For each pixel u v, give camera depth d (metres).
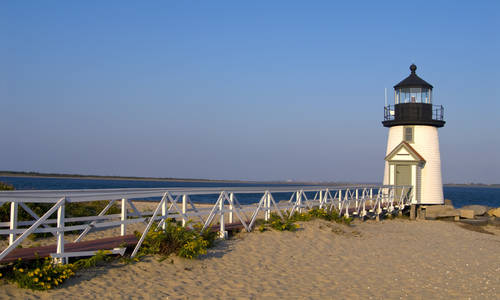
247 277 9.13
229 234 12.79
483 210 32.69
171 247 9.91
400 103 28.50
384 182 29.31
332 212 17.62
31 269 7.57
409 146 27.30
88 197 8.60
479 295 9.01
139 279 8.30
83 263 8.41
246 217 17.67
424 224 23.50
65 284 7.55
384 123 29.42
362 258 11.88
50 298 6.95
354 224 18.73
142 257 9.48
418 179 27.53
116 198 9.41
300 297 8.12
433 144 28.27
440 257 13.05
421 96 28.28
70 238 12.86
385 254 12.73
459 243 16.69
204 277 8.90
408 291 8.99
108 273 8.38
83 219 9.10
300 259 11.05
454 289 9.38
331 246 12.95
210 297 7.74
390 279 9.90
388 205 24.19
